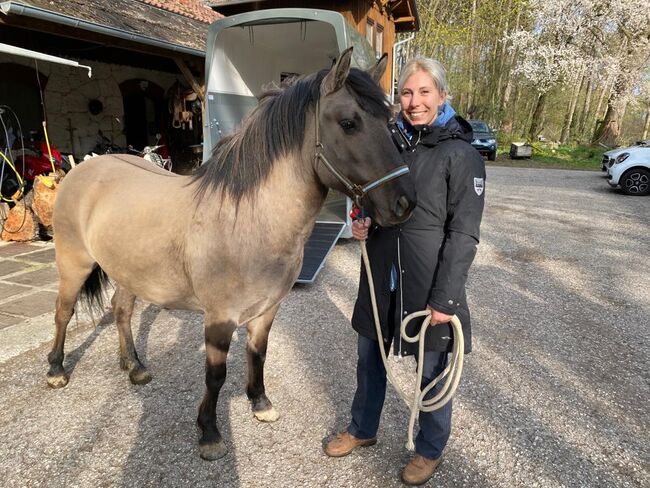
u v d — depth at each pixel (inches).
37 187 221.1
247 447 89.2
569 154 741.3
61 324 106.2
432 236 70.3
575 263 215.2
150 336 134.7
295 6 407.5
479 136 706.2
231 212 74.4
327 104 66.2
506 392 108.0
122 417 96.7
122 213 87.0
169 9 340.8
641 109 880.9
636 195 405.4
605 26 690.8
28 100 280.2
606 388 110.5
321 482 80.7
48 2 193.8
